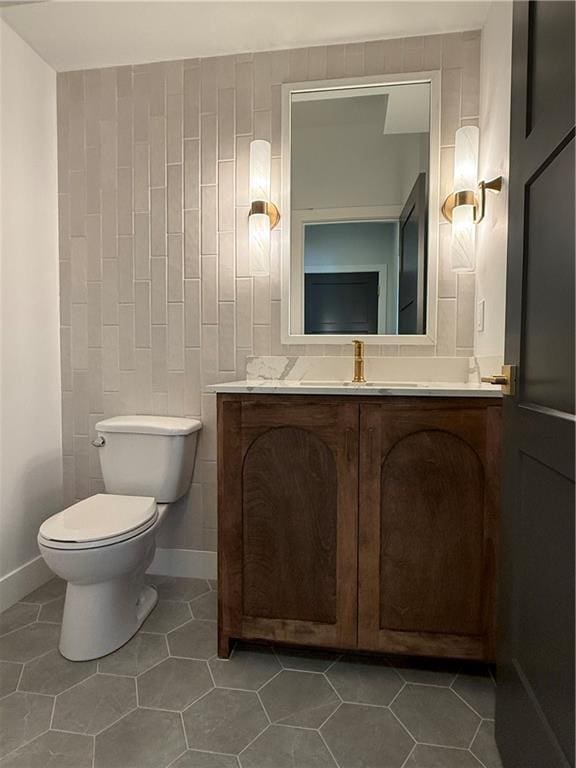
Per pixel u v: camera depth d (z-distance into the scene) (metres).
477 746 1.17
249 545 1.47
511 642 1.08
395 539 1.39
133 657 1.50
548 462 0.88
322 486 1.42
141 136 2.03
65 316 2.10
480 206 1.70
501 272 1.51
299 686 1.37
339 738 1.18
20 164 1.88
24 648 1.54
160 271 2.04
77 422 2.12
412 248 1.89
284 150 1.93
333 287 1.94
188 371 2.04
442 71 1.83
